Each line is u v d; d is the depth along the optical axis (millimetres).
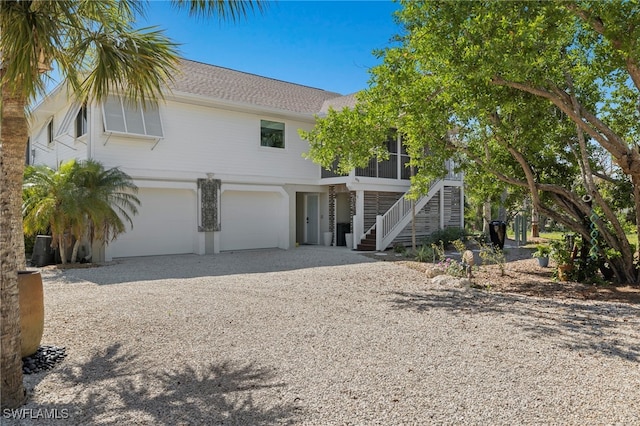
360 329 5816
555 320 6359
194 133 14711
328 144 9555
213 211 15164
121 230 12273
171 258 13758
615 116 10914
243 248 16406
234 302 7426
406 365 4457
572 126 10391
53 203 11195
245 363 4523
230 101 14930
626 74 9844
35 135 19516
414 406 3518
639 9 6859
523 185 10133
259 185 16375
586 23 8016
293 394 3754
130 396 3734
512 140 9836
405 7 8742
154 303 7262
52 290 8422
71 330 5660
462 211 20688
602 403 3586
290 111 16594
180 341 5258
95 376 4180
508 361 4590
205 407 3520
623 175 11273
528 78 7617
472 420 3289
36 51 3857
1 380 3428
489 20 7000
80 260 12695
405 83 8375
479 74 6961
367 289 8805
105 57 4465
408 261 13398
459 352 4875
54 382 4031
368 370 4312
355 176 16641
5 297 3463
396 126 9602
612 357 4734
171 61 5137
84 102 5570
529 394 3752
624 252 9602
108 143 13039
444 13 7508
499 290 8992
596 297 8195
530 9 6961
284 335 5520
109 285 9008
